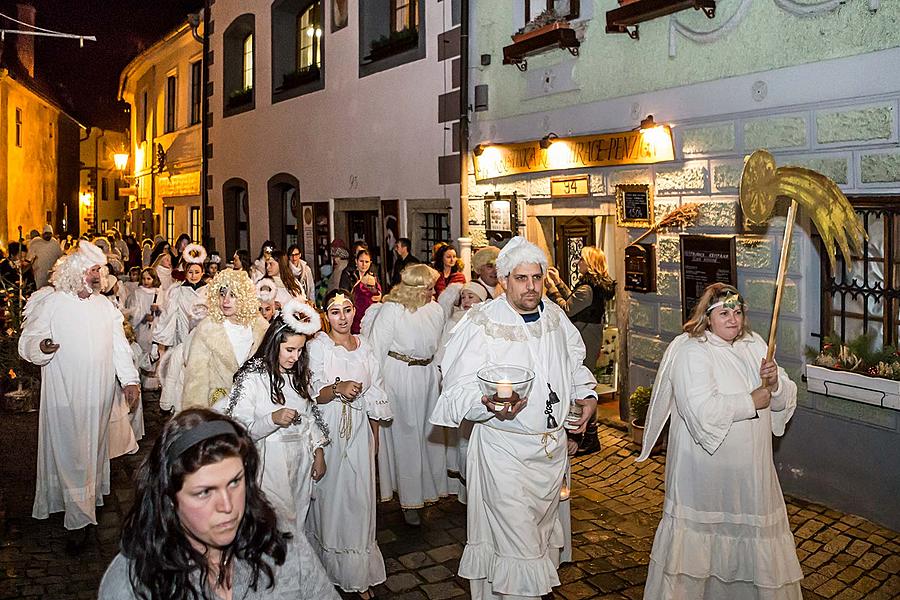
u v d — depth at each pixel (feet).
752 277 23.99
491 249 24.47
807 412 22.31
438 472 22.41
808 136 22.18
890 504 20.25
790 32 22.44
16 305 35.94
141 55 85.46
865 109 20.68
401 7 45.39
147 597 7.04
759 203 15.21
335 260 46.70
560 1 31.91
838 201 13.99
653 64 27.20
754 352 15.47
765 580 14.44
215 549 7.41
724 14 24.31
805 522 20.80
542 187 32.91
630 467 25.17
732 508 14.64
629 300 28.84
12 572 18.24
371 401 17.17
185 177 76.74
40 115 109.19
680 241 26.32
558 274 31.45
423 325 21.27
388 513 22.18
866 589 17.20
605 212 29.78
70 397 19.97
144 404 34.55
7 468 25.66
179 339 29.91
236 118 63.93
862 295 21.45
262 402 14.88
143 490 7.20
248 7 61.31
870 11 20.36
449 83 38.91
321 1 51.24
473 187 37.58
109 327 21.02
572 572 18.08
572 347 15.94
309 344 16.83
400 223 43.73
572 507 22.00
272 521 7.66
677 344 15.38
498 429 14.79
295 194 55.67
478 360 14.98
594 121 29.96
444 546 19.88
